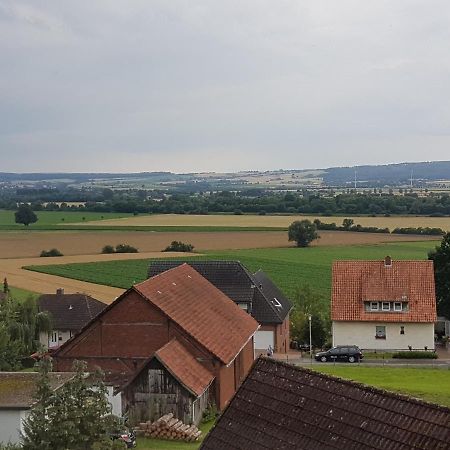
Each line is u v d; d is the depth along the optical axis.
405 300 74.06
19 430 36.09
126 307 49.47
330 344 78.19
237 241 169.88
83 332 50.00
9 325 63.03
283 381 22.08
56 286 113.75
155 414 44.84
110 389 46.59
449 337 79.19
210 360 48.38
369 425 19.05
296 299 88.00
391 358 70.25
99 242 169.38
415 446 17.84
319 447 19.48
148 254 150.62
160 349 45.56
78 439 30.05
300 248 159.62
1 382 41.88
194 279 59.41
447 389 51.22
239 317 59.22
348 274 77.81
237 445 21.33
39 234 184.00
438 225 189.75
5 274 126.19
